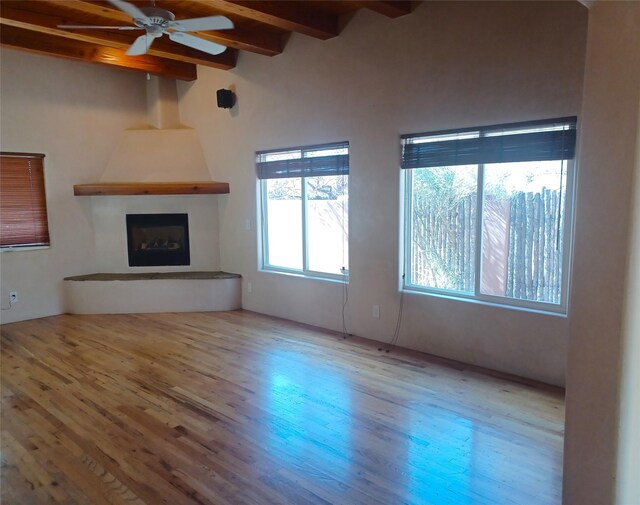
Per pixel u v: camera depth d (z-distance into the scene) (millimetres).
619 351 1302
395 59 4223
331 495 2352
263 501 2311
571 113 3299
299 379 3785
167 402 3410
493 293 3918
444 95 3939
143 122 6531
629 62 1232
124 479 2504
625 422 1317
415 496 2338
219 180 6242
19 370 4082
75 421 3146
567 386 1458
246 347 4605
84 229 6258
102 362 4254
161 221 6418
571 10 3238
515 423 3035
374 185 4531
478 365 3996
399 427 3002
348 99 4637
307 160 5152
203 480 2482
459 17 3787
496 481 2451
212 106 6141
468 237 4035
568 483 1476
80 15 4383
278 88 5297
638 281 1262
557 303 3578
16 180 5660
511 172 3711
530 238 3662
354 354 4340
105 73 6234
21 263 5734
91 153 6199
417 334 4379
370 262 4660
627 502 1355
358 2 3852
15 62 5520
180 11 4391
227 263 6371
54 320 5758
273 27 4926
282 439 2881
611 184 1291
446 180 4125
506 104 3602
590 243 1356
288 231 5598
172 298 6070
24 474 2561
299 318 5484
